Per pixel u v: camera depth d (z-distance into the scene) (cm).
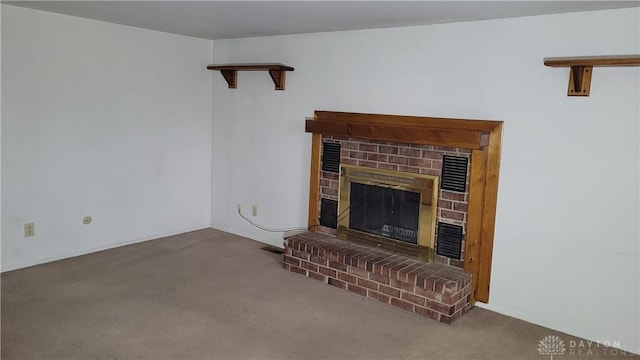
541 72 300
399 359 267
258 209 479
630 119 273
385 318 318
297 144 438
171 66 463
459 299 320
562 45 291
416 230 362
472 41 325
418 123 357
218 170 510
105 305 321
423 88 352
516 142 314
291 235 434
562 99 294
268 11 314
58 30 379
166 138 471
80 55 396
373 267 344
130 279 369
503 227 325
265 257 433
